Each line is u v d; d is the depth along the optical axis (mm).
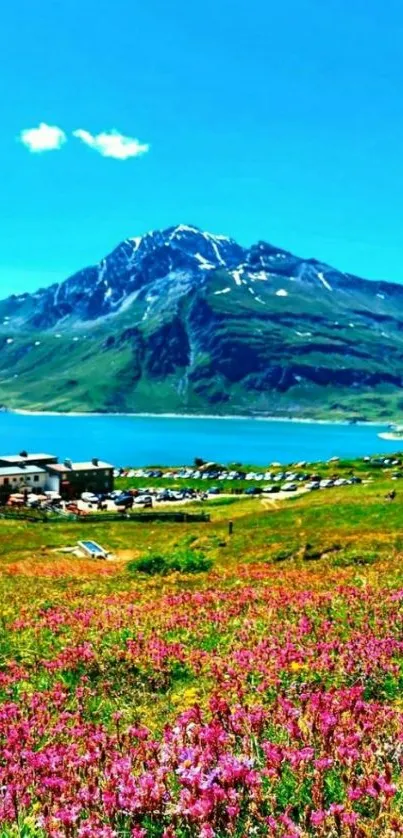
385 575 25453
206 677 12836
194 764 6344
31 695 11781
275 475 196375
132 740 8008
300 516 81250
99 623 18656
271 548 47938
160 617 18875
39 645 17094
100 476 176750
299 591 22141
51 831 5395
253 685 11164
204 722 8992
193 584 30281
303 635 14867
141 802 5781
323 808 5875
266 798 5785
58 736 9188
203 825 5203
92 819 5617
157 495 163750
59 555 68625
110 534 90125
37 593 30203
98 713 11367
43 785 6391
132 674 13641
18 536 89125
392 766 6543
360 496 102625
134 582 33125
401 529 61562
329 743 6980
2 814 5906
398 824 5289
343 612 17125
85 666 14242
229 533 71750
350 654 12078
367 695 10625
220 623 17359
